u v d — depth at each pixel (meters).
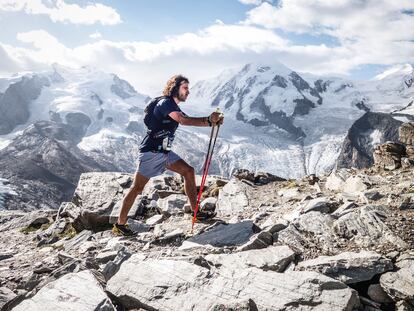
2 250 11.05
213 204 10.95
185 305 5.29
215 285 5.57
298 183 11.96
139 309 5.61
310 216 7.58
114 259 6.73
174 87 7.65
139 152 8.05
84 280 5.93
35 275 7.32
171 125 7.84
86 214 10.70
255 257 6.24
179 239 8.12
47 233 11.73
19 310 5.50
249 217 9.12
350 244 6.58
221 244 7.34
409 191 8.49
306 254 6.39
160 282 5.79
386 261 5.61
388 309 5.18
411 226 6.72
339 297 5.00
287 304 5.06
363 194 8.52
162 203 10.98
